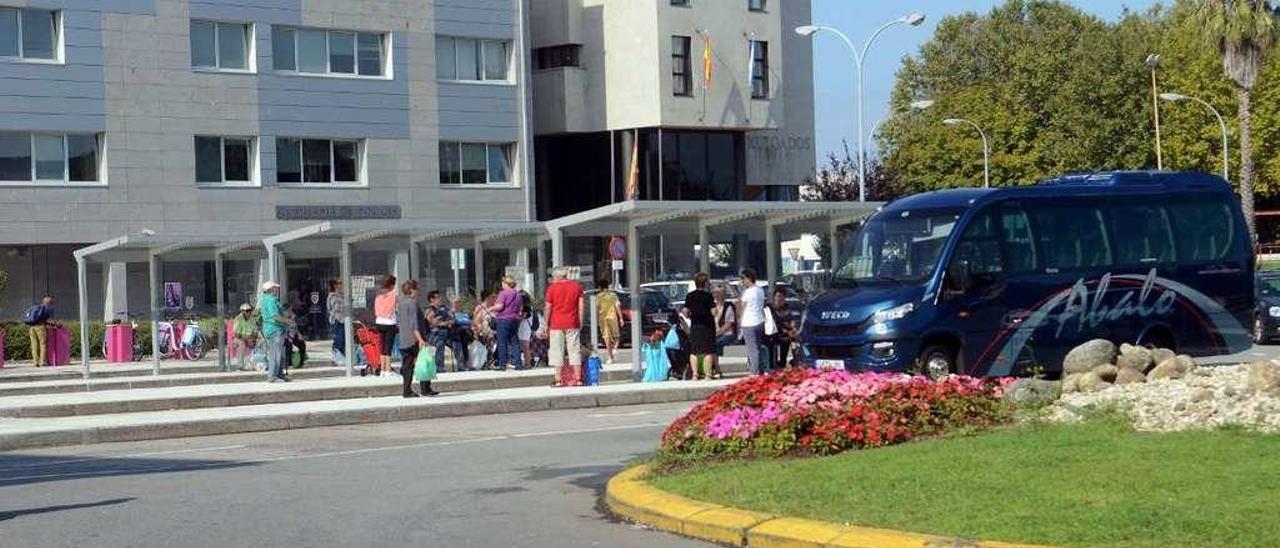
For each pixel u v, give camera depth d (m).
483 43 55.59
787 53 65.62
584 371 27.70
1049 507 9.87
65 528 12.40
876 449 13.27
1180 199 25.77
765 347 28.33
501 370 31.00
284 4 50.75
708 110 58.81
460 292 38.78
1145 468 10.91
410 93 53.59
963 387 14.88
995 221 23.91
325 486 14.88
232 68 50.12
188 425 21.19
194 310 48.44
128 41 47.84
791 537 9.98
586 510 12.72
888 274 24.00
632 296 29.55
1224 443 11.70
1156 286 25.22
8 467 17.83
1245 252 26.30
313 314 48.44
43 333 39.94
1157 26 96.31
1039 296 24.05
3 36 45.88
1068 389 15.45
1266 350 35.69
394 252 36.06
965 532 9.37
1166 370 15.50
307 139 51.72
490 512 12.78
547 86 59.06
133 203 48.03
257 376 32.72
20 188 46.09
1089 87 83.75
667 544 10.80
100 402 24.36
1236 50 56.47
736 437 13.86
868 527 9.84
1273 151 81.62
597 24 58.75
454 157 55.00
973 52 92.00
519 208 56.34
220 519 12.72
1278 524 8.88
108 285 47.97
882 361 23.11
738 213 29.92
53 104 46.50
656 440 18.69
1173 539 8.74
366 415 22.58
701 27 58.56
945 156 87.62
